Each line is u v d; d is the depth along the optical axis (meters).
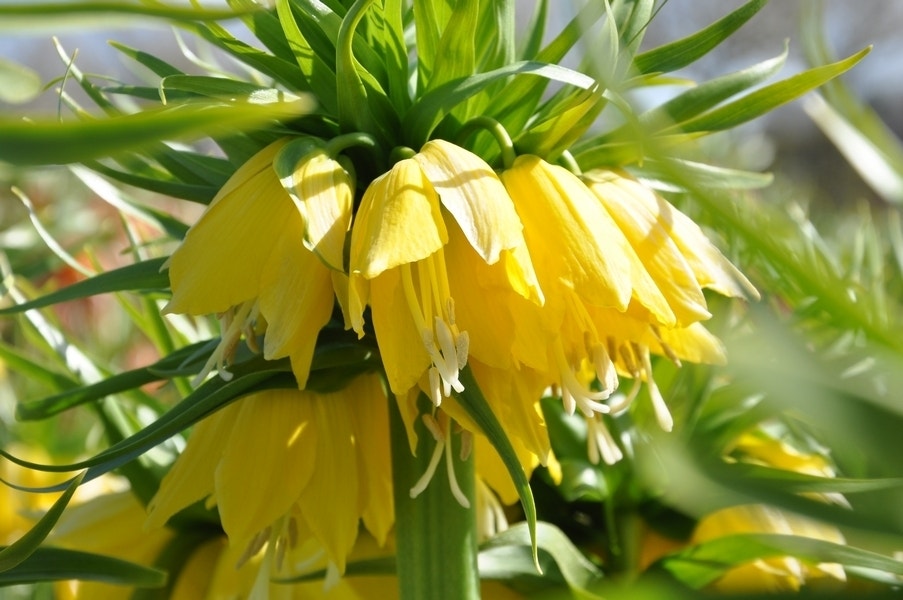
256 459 0.51
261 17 0.51
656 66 0.51
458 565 0.52
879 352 0.38
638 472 0.58
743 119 0.51
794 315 0.55
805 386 0.39
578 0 0.40
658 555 0.61
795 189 1.02
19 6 0.33
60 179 1.20
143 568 0.50
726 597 0.43
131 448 0.48
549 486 0.63
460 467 0.52
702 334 0.53
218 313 0.51
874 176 0.45
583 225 0.48
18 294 0.62
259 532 0.54
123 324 1.24
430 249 0.46
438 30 0.51
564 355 0.50
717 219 0.39
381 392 0.54
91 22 0.34
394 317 0.48
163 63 0.53
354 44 0.51
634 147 0.50
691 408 0.59
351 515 0.52
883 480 0.49
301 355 0.48
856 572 0.56
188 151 0.54
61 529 0.61
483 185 0.47
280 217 0.48
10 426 0.98
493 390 0.49
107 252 1.23
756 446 0.63
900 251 0.71
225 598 0.59
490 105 0.51
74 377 0.63
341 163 0.49
